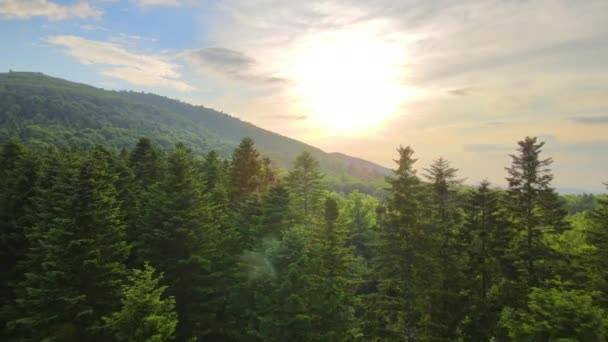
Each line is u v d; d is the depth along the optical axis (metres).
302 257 21.84
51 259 20.44
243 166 46.19
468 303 24.70
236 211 41.81
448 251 25.52
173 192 28.53
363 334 25.06
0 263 26.31
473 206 26.23
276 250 22.33
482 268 24.89
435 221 26.03
